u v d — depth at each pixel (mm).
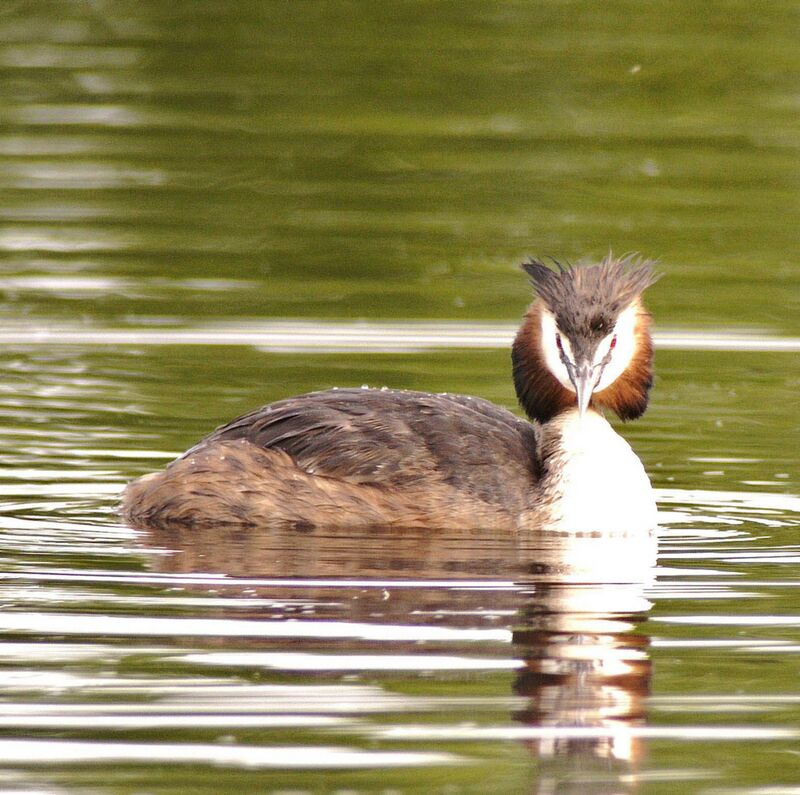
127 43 32844
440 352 18891
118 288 21109
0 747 9016
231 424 14188
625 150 27391
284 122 28562
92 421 16406
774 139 27906
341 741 9094
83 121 28625
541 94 30000
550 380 14336
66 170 26156
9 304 20391
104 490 14438
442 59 31484
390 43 32656
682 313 20484
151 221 24031
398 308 20391
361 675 9969
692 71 30812
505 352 18906
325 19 34469
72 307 20359
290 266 22094
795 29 32969
